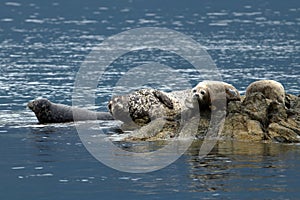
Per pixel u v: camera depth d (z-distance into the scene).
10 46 188.75
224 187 52.72
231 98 74.19
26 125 78.31
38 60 155.12
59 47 186.00
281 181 53.94
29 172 58.16
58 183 54.97
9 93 104.56
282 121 70.12
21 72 132.25
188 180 54.75
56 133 73.50
